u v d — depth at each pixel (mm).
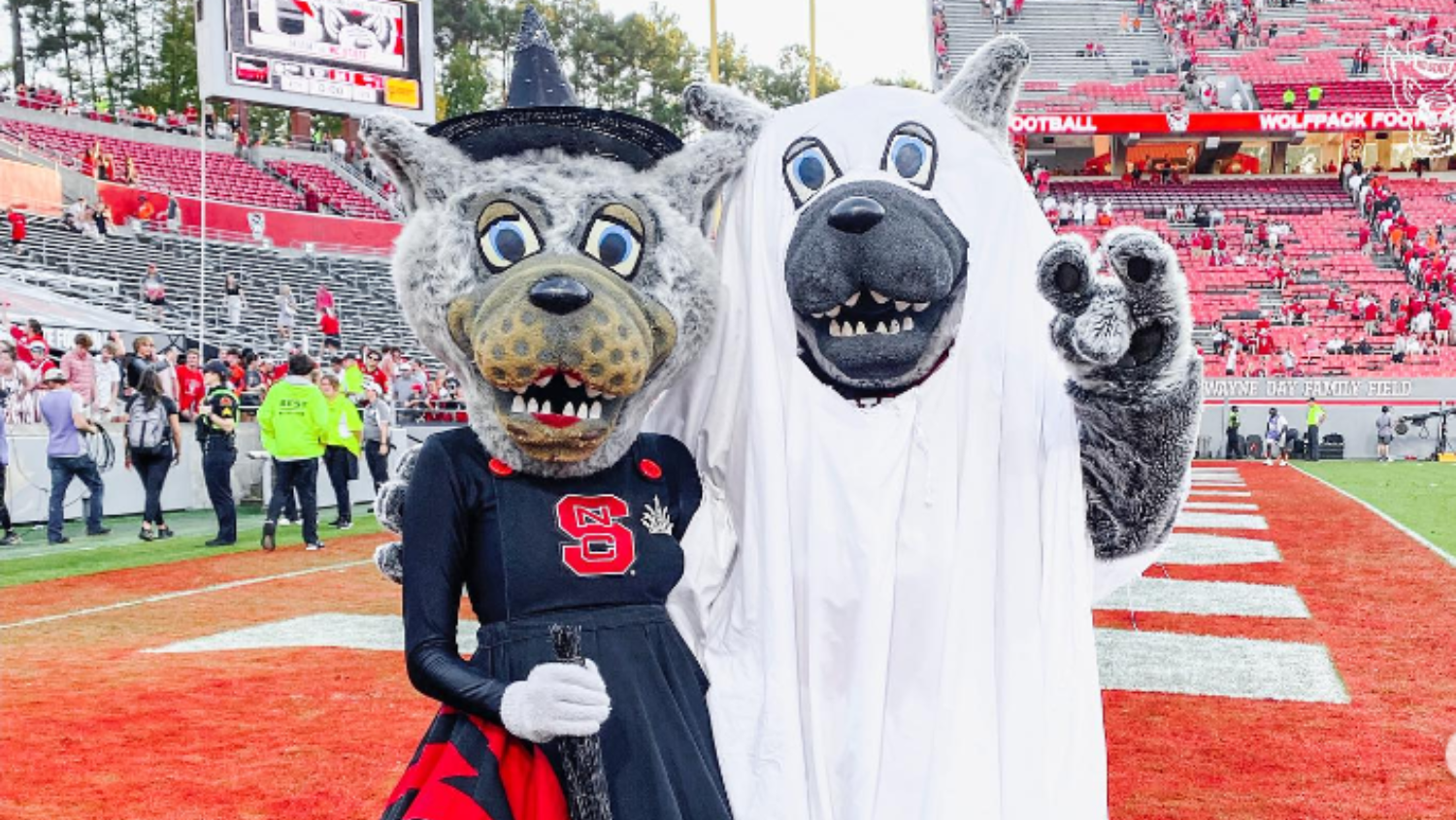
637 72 63062
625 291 2260
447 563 2258
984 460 2521
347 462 12180
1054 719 2406
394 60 28344
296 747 4551
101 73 52250
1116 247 2168
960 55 40062
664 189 2477
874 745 2426
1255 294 29344
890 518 2498
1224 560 10062
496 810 2043
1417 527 12516
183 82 48875
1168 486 2428
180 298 22953
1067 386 2414
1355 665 6180
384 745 4574
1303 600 8109
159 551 10375
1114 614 7578
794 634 2453
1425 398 24594
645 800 2107
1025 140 36719
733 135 2596
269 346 21859
